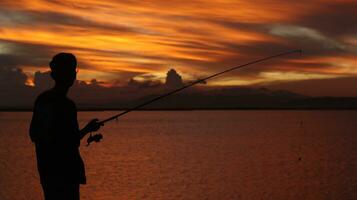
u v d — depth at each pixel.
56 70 4.32
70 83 4.38
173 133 91.69
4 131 99.75
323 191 26.48
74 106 4.37
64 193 4.28
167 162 40.59
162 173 33.16
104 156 45.91
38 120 4.23
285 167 37.41
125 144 62.03
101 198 23.86
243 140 69.94
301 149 54.53
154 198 24.12
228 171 34.69
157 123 161.88
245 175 32.56
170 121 188.12
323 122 169.50
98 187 26.86
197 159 43.19
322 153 49.75
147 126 131.25
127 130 105.94
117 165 38.31
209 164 39.12
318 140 70.31
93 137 5.05
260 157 45.19
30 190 25.97
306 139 72.44
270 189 27.09
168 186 27.61
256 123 156.00
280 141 67.88
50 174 4.23
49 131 4.17
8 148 55.81
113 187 26.98
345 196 25.14
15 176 31.12
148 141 68.06
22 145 60.47
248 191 26.45
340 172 34.25
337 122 170.38
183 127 122.69
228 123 157.50
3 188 26.38
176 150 53.03
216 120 199.62
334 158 44.62
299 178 31.30
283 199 24.42
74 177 4.32
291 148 55.94
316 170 35.50
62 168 4.23
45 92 4.36
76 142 4.34
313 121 182.50
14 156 45.94
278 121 181.25
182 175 32.25
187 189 26.86
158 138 75.12
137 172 33.56
